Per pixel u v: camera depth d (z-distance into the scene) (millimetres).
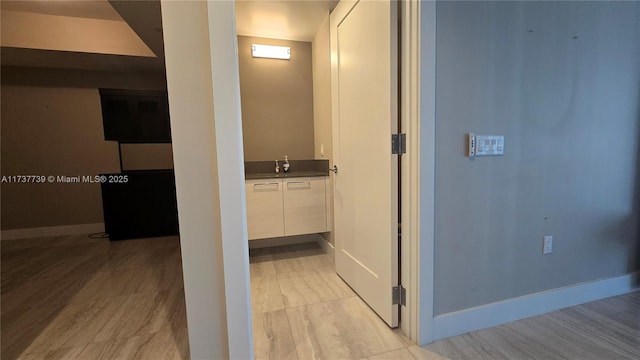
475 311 1486
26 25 2906
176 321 1663
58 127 3725
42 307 1836
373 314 1668
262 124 2969
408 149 1360
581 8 1549
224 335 1113
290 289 2010
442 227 1387
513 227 1536
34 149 3670
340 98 1995
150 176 3471
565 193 1630
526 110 1490
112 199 3379
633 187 1796
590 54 1594
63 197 3779
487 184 1455
